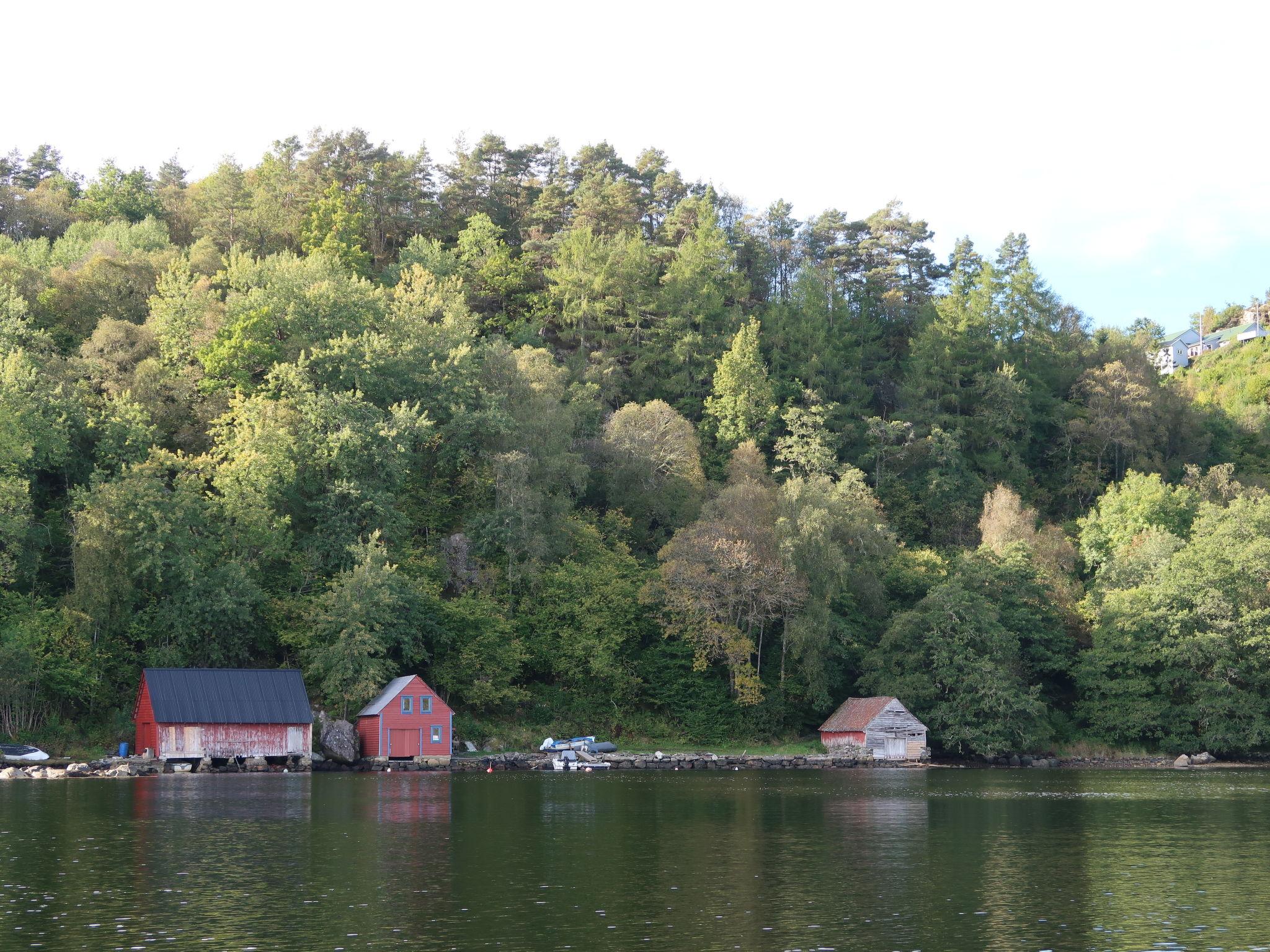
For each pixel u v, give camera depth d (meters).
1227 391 199.00
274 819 55.88
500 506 113.31
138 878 39.72
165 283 122.50
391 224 173.75
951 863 43.91
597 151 190.50
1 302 118.81
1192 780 87.81
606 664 105.94
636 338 155.12
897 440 151.25
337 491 105.75
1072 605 122.38
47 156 191.75
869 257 185.38
